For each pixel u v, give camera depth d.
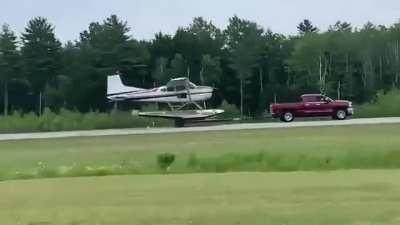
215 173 63.94
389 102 193.12
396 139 101.75
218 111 184.50
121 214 39.88
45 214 40.59
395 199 42.53
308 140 105.31
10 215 40.44
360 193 45.22
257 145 100.00
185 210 40.47
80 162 83.38
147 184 53.84
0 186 54.97
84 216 39.66
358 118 176.75
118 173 67.44
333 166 68.88
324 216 37.44
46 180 59.69
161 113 182.50
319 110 171.38
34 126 186.75
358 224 35.38
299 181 52.91
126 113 198.38
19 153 102.56
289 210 39.41
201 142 113.25
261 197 44.56
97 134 147.62
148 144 113.44
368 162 71.06
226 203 42.50
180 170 69.00
